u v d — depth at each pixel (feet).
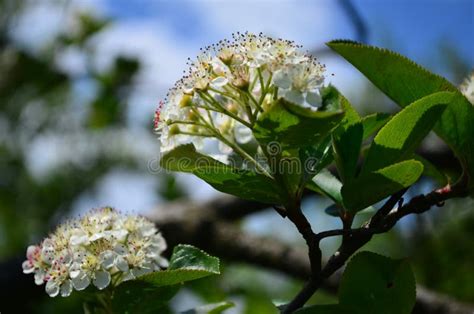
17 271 3.55
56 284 2.09
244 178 2.02
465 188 2.09
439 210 3.34
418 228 3.31
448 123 2.10
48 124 5.82
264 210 3.78
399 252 3.43
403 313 2.03
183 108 2.08
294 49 2.01
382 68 2.10
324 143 2.09
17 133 5.78
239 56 2.03
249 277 3.63
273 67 1.99
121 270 2.08
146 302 2.10
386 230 2.04
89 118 5.52
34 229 6.17
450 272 3.27
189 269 2.05
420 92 2.11
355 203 2.04
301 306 2.05
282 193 2.02
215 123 2.16
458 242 3.30
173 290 2.10
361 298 2.04
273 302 2.22
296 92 1.98
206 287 3.24
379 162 2.06
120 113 5.20
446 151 3.06
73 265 2.08
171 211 3.67
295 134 1.98
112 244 2.10
